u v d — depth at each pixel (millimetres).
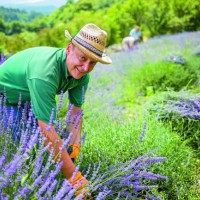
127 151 3104
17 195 1901
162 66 6980
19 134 2559
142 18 20391
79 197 1943
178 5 20094
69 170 2326
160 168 3070
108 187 2580
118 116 4770
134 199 2678
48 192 1942
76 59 2307
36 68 2252
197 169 3527
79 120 2719
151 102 4527
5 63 2582
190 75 6863
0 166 1876
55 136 2271
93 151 3045
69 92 2811
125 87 6887
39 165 2031
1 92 2584
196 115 3924
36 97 2223
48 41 15547
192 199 2996
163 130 3627
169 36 14891
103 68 8492
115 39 18953
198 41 11711
